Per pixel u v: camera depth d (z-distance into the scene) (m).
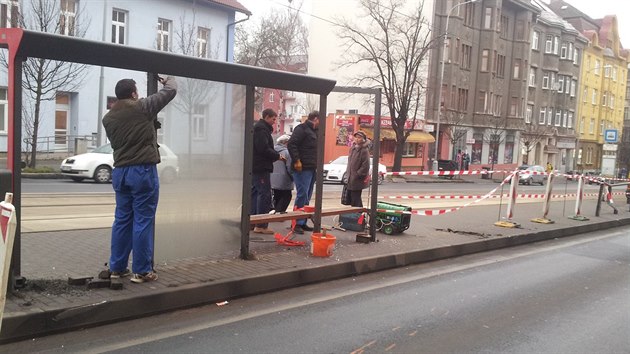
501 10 45.28
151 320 4.86
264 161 8.04
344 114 34.84
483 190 25.94
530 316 5.59
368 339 4.68
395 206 9.24
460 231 10.09
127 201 5.21
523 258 8.80
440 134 41.38
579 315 5.69
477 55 43.88
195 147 6.16
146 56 5.10
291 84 6.69
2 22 20.55
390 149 37.84
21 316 4.19
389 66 33.53
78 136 22.36
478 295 6.32
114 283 5.02
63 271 5.46
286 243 7.65
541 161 54.22
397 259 7.57
